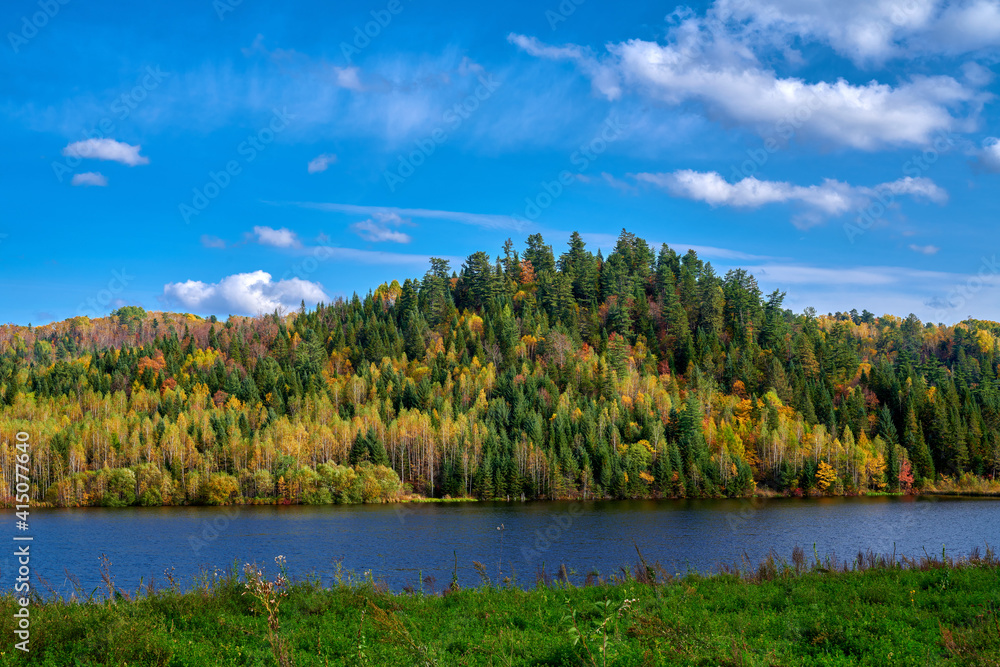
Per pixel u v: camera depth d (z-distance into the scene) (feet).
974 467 454.81
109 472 371.15
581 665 43.93
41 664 48.24
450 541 224.12
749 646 47.11
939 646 47.73
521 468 405.18
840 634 49.96
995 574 73.10
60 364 630.33
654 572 81.97
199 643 51.98
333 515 317.22
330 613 61.77
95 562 184.44
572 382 555.28
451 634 53.93
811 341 650.02
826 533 240.53
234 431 432.66
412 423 455.22
